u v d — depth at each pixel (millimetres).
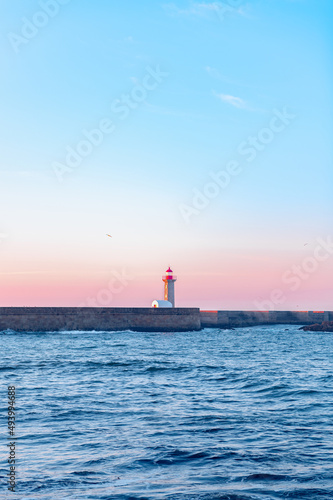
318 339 76938
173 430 13664
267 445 12031
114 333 85000
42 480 9469
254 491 8836
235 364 33781
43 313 81938
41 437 12859
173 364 33500
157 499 8445
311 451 11453
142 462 10680
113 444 12148
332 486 9078
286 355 43156
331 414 15867
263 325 118062
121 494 8703
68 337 75250
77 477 9664
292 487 9031
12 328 80125
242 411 16438
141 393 20328
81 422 14672
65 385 22734
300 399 18766
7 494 8680
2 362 35156
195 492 8789
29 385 22688
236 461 10711
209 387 22172
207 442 12328
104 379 25141
